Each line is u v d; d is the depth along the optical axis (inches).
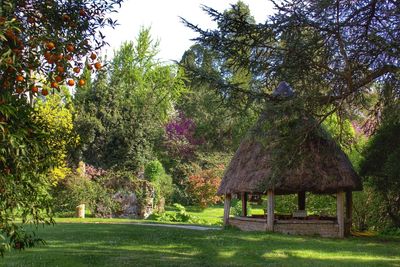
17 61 134.7
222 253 395.2
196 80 349.4
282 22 328.2
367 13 341.7
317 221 561.6
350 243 483.5
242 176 573.3
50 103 664.4
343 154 563.2
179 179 1289.4
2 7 128.0
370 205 680.4
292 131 343.6
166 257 366.0
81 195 905.5
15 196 140.2
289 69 347.6
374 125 445.1
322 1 326.6
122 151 1203.2
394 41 314.2
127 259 350.6
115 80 1291.8
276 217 609.0
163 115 1476.4
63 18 157.8
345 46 340.8
